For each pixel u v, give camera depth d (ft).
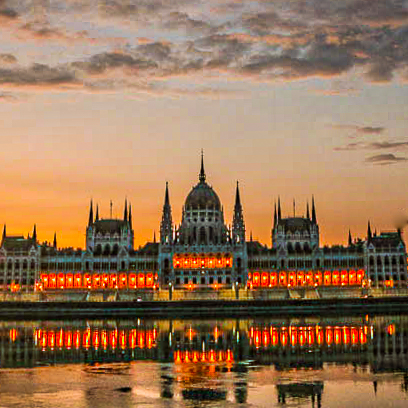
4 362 346.74
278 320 617.62
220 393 266.57
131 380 292.81
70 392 268.62
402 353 373.40
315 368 322.75
